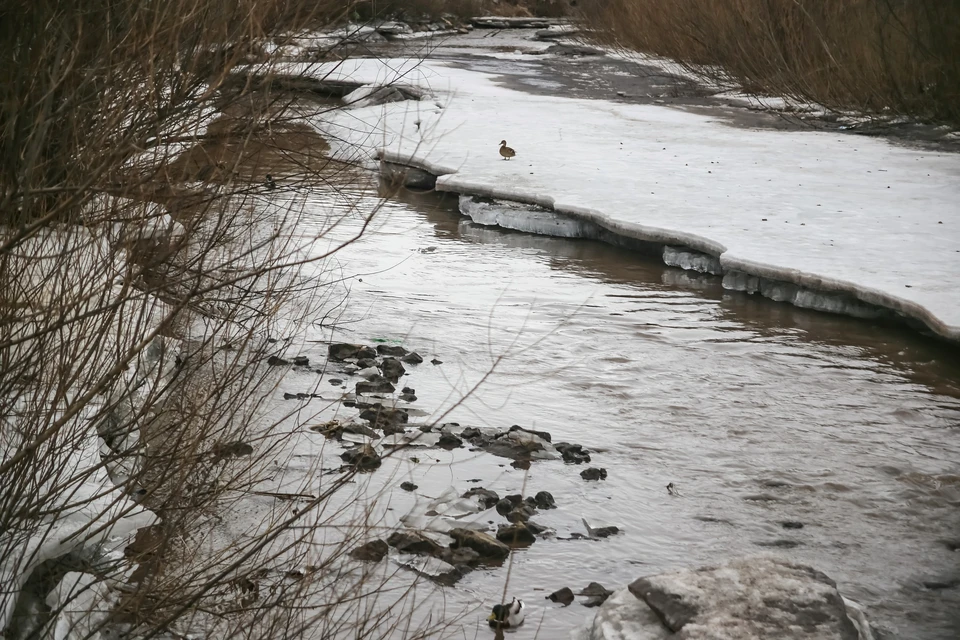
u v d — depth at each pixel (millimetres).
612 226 15195
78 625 4398
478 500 6949
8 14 4699
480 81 36250
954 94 25328
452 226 16922
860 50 29016
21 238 3824
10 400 4363
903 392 9641
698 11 37625
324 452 7457
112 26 4984
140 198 4465
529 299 12508
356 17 6758
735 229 14586
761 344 11031
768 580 5238
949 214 15531
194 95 5070
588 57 47281
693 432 8477
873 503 7293
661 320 11828
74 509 4770
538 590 5938
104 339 4703
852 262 12844
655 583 5266
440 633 5316
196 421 5418
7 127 4391
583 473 7512
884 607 5938
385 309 11516
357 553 5949
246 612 4711
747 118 28000
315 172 6445
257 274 4684
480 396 9039
